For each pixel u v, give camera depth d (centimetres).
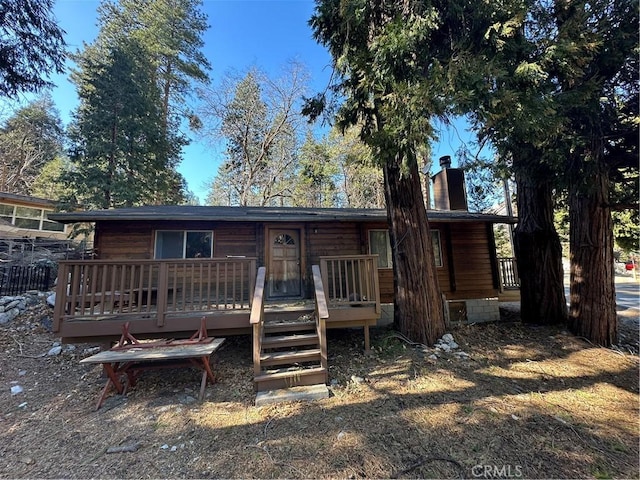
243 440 300
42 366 489
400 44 412
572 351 546
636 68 516
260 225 745
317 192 2262
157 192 1662
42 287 870
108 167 1366
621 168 636
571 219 655
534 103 391
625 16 480
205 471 259
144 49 1645
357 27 519
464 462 266
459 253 859
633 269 2045
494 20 424
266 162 2047
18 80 639
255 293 448
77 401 382
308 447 287
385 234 816
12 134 2419
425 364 467
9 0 589
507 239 2380
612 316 599
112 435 310
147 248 674
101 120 1343
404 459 270
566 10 503
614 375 453
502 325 716
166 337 466
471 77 388
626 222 1234
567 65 430
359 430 311
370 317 509
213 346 407
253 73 1955
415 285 562
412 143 422
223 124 1972
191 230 707
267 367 457
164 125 1798
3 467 266
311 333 509
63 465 268
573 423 325
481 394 384
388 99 451
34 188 2398
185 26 1897
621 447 288
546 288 721
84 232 1320
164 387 412
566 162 573
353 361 482
